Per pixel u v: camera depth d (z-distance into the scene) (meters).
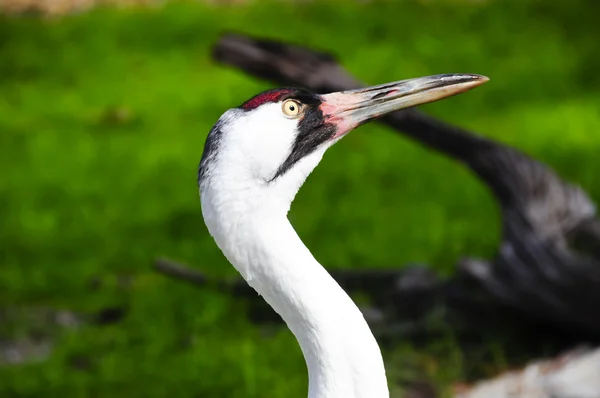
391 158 14.89
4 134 17.11
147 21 23.08
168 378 9.41
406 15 22.73
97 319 10.78
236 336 10.07
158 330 10.27
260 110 4.70
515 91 17.55
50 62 21.09
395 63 19.56
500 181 9.52
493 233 11.84
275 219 4.64
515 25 21.62
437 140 9.74
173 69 20.20
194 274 10.66
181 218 13.07
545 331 9.40
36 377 9.57
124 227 13.00
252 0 24.47
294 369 9.39
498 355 9.24
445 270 10.95
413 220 12.41
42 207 13.93
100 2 25.02
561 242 9.21
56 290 11.39
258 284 4.67
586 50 19.73
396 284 10.03
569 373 8.49
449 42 20.83
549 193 9.45
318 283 4.60
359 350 4.56
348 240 11.96
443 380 8.98
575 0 22.81
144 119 17.48
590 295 8.76
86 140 16.61
